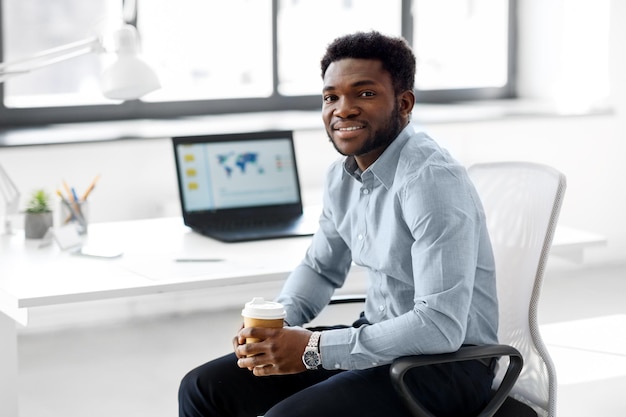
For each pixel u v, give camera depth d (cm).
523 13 642
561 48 618
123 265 281
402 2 614
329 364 222
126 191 496
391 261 235
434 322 215
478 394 230
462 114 570
